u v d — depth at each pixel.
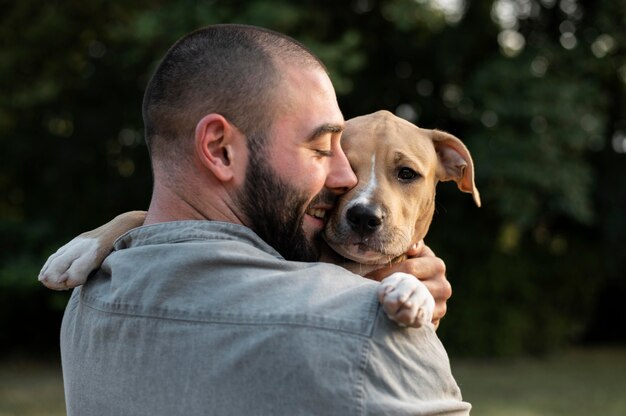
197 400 1.89
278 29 10.62
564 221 14.39
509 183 11.27
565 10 12.80
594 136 11.89
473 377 12.07
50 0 12.22
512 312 13.66
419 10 11.08
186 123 2.21
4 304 13.75
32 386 11.09
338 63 10.54
